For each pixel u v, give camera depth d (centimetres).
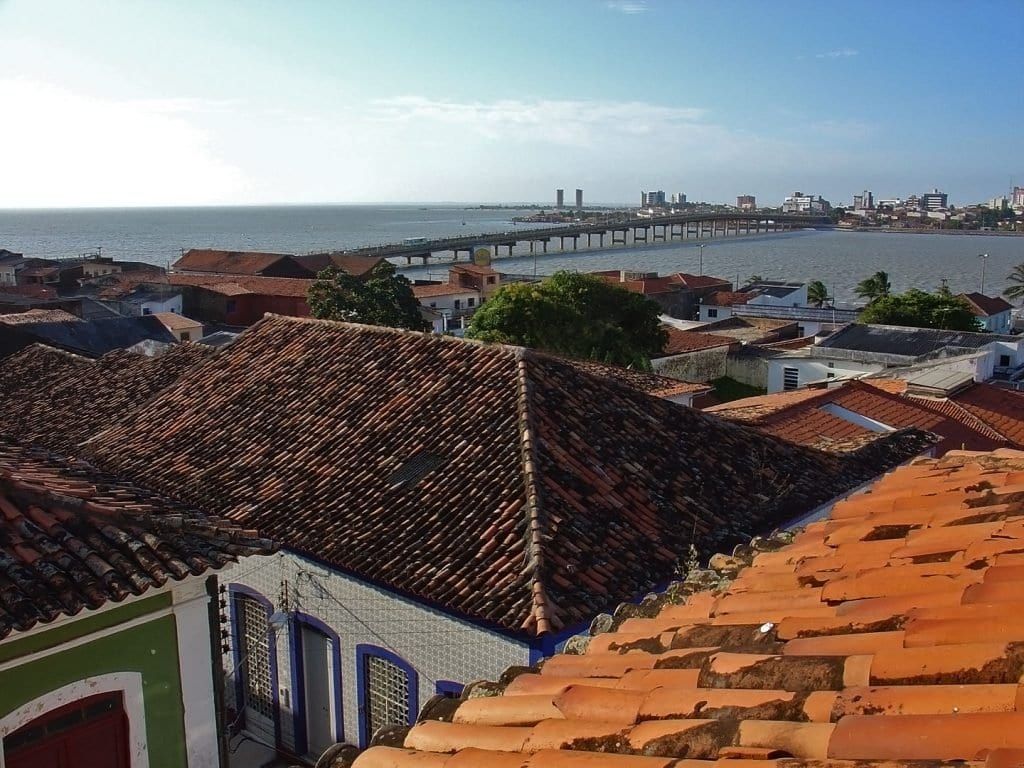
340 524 1429
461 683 1245
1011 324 7931
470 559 1285
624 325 4831
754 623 541
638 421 1658
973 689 362
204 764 891
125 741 836
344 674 1413
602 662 552
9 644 752
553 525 1306
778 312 7944
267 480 1600
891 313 5853
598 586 1220
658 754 390
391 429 1645
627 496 1434
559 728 441
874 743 341
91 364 2777
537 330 4325
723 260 18662
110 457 1814
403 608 1306
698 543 1367
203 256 10138
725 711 409
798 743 359
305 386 1884
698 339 5519
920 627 442
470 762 427
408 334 1958
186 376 2127
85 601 765
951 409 2686
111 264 10756
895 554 631
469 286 9562
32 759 783
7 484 866
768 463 1652
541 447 1479
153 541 842
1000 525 634
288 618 1480
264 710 1581
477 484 1436
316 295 5950
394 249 14375
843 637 464
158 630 848
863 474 1725
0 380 2836
